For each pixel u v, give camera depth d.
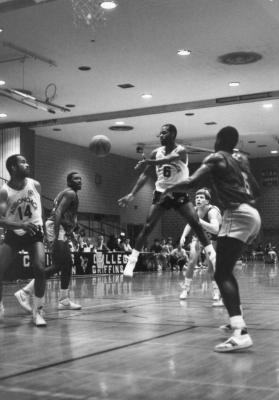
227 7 9.56
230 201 4.01
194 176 3.96
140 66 12.79
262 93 15.37
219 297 7.36
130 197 6.45
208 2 9.35
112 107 16.80
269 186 26.70
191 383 3.03
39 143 20.69
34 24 10.25
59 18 9.97
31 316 5.99
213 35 10.89
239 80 14.08
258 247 26.81
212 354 3.84
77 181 6.61
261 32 10.73
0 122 18.77
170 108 16.73
